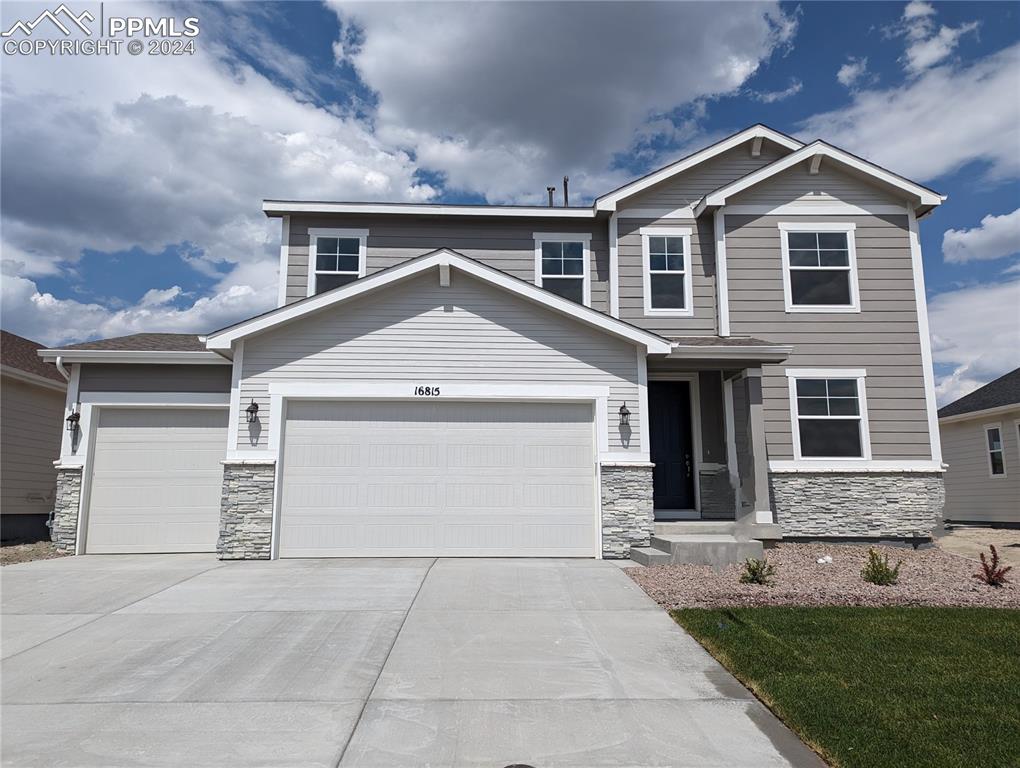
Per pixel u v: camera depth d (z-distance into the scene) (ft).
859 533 41.39
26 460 46.85
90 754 12.69
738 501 40.73
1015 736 13.38
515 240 46.65
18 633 20.94
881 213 44.86
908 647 19.07
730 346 37.29
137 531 37.86
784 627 21.06
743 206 44.68
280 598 25.34
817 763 12.57
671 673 17.38
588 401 36.45
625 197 45.14
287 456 35.35
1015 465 62.18
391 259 46.24
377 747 13.03
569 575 29.58
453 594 25.91
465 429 36.04
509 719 14.42
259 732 13.67
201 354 37.88
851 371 43.01
